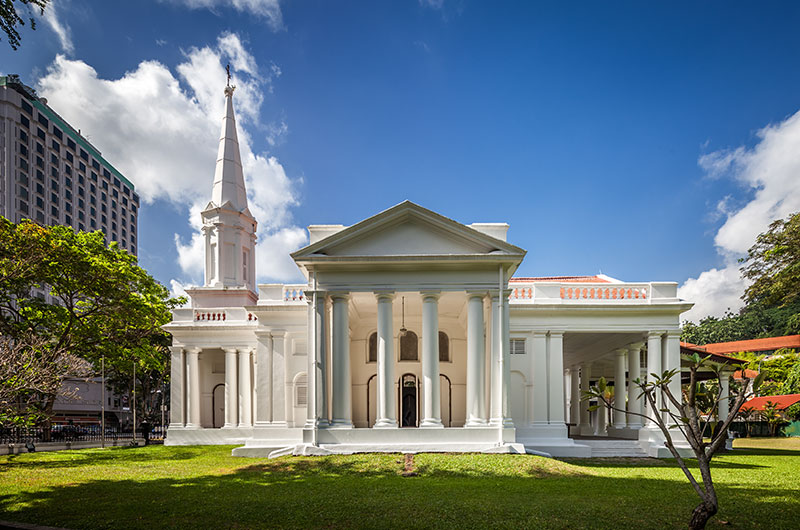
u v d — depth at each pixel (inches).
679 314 971.3
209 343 1200.2
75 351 1101.7
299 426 1051.3
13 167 3029.0
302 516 426.9
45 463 807.1
